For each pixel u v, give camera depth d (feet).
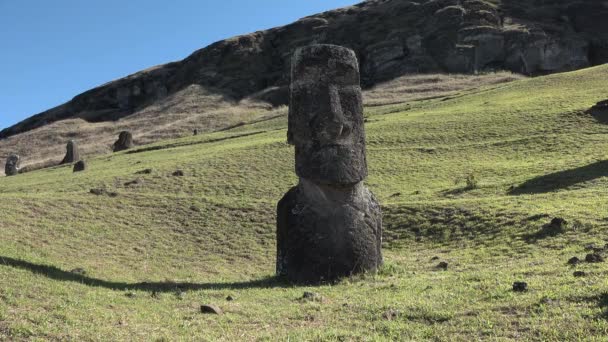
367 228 42.42
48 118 340.80
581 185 65.31
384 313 29.07
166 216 64.59
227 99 287.28
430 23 286.46
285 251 42.22
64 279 35.63
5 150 252.01
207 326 28.60
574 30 268.00
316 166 41.57
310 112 42.24
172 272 47.14
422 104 168.66
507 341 23.67
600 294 26.81
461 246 49.26
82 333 25.77
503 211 54.39
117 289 36.32
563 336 23.34
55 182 102.47
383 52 276.21
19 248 45.47
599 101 110.52
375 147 108.99
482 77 230.68
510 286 31.17
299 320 29.84
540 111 116.26
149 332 27.02
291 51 315.37
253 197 80.48
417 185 81.30
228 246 56.03
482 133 108.68
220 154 114.42
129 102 341.00
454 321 26.89
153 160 123.34
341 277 40.47
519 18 278.26
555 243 43.32
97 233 55.88
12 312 27.14
